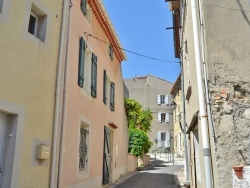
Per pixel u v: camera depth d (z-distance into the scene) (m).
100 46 11.16
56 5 6.87
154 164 23.53
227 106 5.49
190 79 7.84
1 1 5.17
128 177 14.38
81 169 8.54
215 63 5.72
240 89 5.64
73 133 7.61
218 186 5.05
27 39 5.68
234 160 5.17
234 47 5.82
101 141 10.66
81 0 8.93
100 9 10.54
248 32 5.93
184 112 12.07
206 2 6.09
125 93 37.19
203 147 5.48
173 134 35.97
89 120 9.20
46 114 6.10
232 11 6.05
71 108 7.52
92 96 9.59
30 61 5.72
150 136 36.09
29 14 5.81
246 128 5.37
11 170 5.01
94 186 9.42
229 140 5.29
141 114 23.11
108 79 12.45
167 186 11.11
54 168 6.20
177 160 27.06
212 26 5.93
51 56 6.45
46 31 6.32
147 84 38.41
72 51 7.85
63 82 7.01
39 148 5.72
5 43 5.10
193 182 8.52
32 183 5.51
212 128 5.36
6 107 4.98
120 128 14.94
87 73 9.59
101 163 10.50
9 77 5.12
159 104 37.62
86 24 9.44
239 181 4.72
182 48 11.20
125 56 15.04
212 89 5.59
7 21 5.19
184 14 9.03
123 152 15.70
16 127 5.20
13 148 5.10
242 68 5.72
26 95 5.52
